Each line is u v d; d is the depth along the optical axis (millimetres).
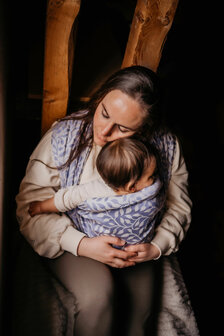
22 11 1744
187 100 2291
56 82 1420
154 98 1162
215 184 2168
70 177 1308
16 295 1339
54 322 1275
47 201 1296
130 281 1330
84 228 1315
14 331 1266
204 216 2096
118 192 1241
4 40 1219
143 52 1382
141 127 1217
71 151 1298
